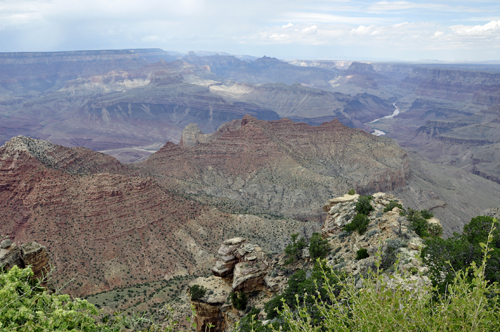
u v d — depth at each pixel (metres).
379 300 11.58
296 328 13.09
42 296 13.53
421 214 48.03
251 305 51.69
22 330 11.78
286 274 53.78
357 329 11.53
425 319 10.77
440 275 25.05
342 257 46.84
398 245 39.03
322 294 32.06
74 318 12.95
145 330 15.78
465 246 25.33
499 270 22.81
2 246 37.12
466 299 10.59
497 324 10.30
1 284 13.39
